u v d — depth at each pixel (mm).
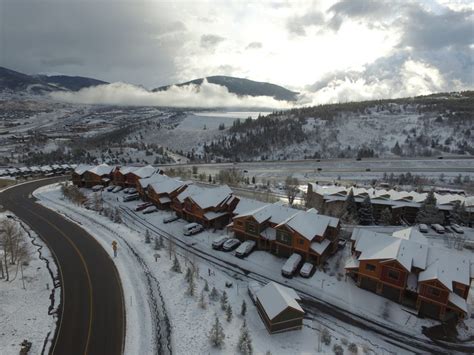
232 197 68750
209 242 58938
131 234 58594
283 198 90812
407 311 41531
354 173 130375
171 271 45344
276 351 32406
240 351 31062
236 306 39719
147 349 30859
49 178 109500
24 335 31469
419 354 34875
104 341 31500
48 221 63969
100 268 45250
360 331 37781
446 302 39281
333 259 53281
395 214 75000
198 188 73312
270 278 47875
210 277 46562
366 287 45531
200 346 31438
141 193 83062
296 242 51344
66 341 31281
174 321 34906
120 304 37344
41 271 43781
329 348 33938
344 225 67938
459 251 57750
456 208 71125
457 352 35500
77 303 37281
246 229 57406
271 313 35188
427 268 42281
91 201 79375
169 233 62500
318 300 43188
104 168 98438
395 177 121375
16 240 47094
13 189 91688
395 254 43094
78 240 54562
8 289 38312
